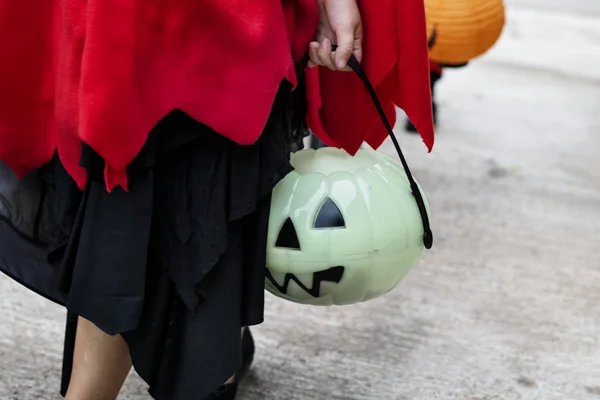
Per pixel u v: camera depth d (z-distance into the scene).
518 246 2.38
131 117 0.96
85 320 1.22
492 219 2.53
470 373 1.79
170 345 1.18
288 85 1.13
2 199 1.18
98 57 0.94
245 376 1.73
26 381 1.68
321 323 1.95
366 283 1.20
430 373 1.78
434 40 2.22
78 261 1.07
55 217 1.14
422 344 1.88
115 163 0.97
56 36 1.05
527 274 2.22
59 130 1.02
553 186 2.80
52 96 1.09
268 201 1.14
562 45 4.63
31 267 1.20
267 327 1.92
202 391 1.14
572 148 3.16
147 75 0.98
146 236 1.06
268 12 1.01
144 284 1.07
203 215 1.07
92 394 1.25
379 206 1.18
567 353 1.88
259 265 1.15
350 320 1.96
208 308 1.11
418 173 2.83
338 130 1.38
